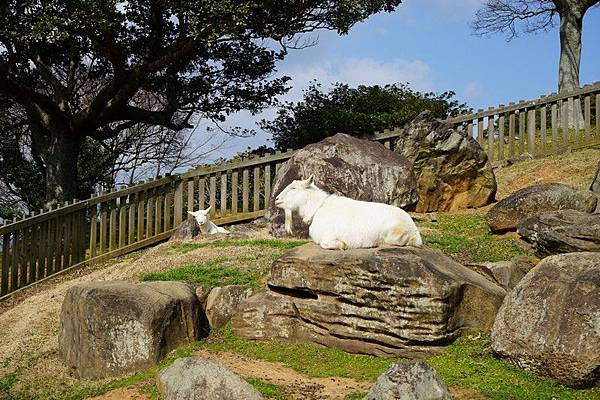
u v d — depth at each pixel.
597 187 13.40
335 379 8.10
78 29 18.39
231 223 17.48
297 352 9.30
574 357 7.38
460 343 8.73
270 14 18.89
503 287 9.99
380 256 9.03
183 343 9.89
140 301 9.62
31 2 16.36
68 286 13.93
